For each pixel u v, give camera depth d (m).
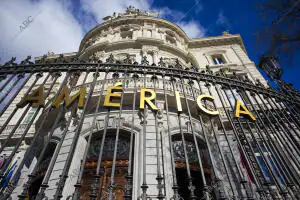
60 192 2.98
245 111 5.05
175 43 18.55
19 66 4.80
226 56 20.41
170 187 7.61
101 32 19.55
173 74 5.13
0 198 3.26
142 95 5.90
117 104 5.63
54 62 5.07
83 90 7.65
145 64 5.25
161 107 10.17
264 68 6.56
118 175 8.48
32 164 10.70
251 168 3.86
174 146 9.71
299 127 4.98
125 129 9.49
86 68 5.05
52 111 10.97
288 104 5.54
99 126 9.69
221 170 9.49
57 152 3.51
